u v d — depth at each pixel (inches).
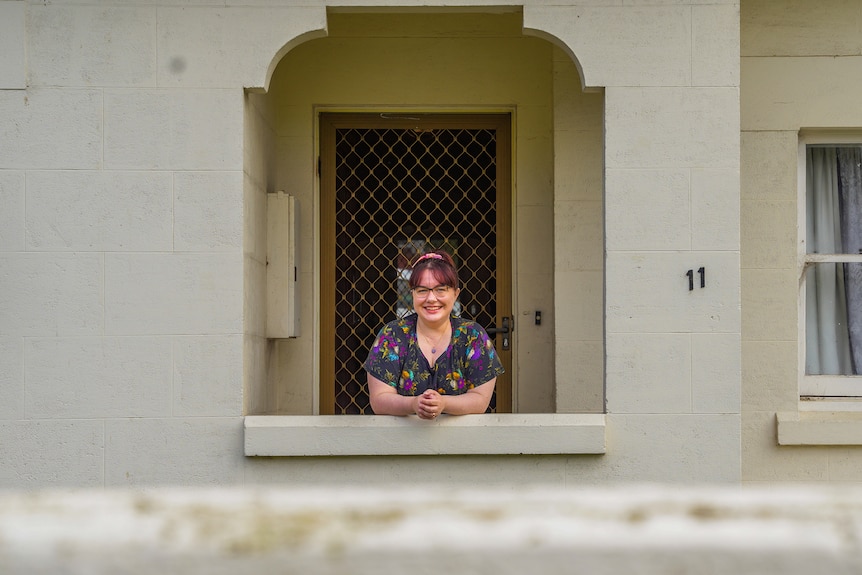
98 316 186.5
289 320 221.6
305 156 241.9
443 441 184.1
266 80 190.4
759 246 226.2
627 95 190.1
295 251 227.6
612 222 189.0
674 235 188.9
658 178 189.5
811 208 233.1
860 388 228.8
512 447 184.1
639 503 31.4
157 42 189.6
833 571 29.3
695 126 189.8
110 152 188.4
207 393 186.2
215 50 189.6
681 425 187.2
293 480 185.5
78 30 188.9
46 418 185.5
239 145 189.2
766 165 226.8
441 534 29.8
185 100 189.0
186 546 29.5
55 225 187.3
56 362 186.1
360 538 29.7
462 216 248.4
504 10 192.5
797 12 227.6
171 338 186.7
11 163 187.9
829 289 232.2
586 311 234.1
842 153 233.9
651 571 29.3
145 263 187.5
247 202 194.5
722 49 190.4
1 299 186.5
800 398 228.7
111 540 29.7
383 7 190.2
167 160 188.5
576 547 29.4
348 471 185.8
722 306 188.4
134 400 186.1
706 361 187.8
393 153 248.8
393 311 247.4
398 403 177.2
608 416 187.2
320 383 245.9
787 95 227.0
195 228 187.8
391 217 248.2
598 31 190.4
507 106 245.4
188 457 185.5
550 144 244.4
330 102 243.6
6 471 184.9
